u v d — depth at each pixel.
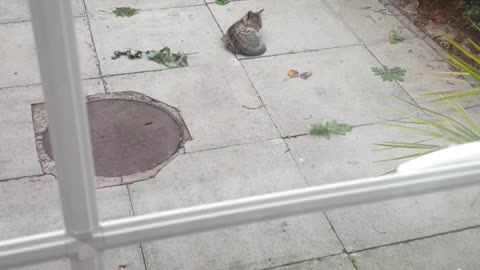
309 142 3.50
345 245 2.73
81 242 1.41
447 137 2.76
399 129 3.56
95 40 4.11
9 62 3.76
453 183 1.72
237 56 4.14
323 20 4.54
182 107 3.69
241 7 4.62
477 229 2.42
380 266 2.64
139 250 2.48
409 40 4.41
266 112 3.71
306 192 1.61
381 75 4.05
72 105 1.21
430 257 2.53
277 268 2.65
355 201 1.66
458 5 4.55
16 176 3.02
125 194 3.03
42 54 1.14
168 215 1.50
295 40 4.33
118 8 4.39
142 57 4.04
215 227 1.56
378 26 4.52
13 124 3.38
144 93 3.76
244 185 3.19
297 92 3.88
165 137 3.46
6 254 1.37
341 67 4.12
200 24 4.40
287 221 2.76
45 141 3.26
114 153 3.24
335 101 3.83
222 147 3.44
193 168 3.27
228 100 3.78
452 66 4.15
